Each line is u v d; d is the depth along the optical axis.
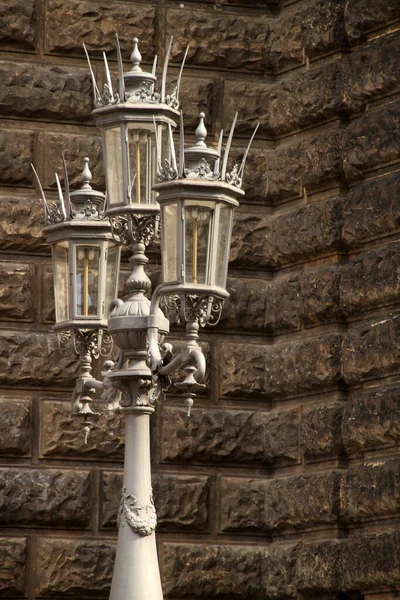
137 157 19.20
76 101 28.06
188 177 18.02
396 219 25.55
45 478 26.92
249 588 27.75
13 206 27.47
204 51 29.06
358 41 27.36
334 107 27.53
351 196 26.83
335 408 26.66
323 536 26.81
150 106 19.19
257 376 28.44
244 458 28.16
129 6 28.70
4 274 27.25
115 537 27.22
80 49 28.28
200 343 28.36
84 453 27.20
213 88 29.12
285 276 28.58
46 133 27.95
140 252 19.39
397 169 26.02
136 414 19.20
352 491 25.97
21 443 26.89
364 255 26.41
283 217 28.47
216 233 18.05
